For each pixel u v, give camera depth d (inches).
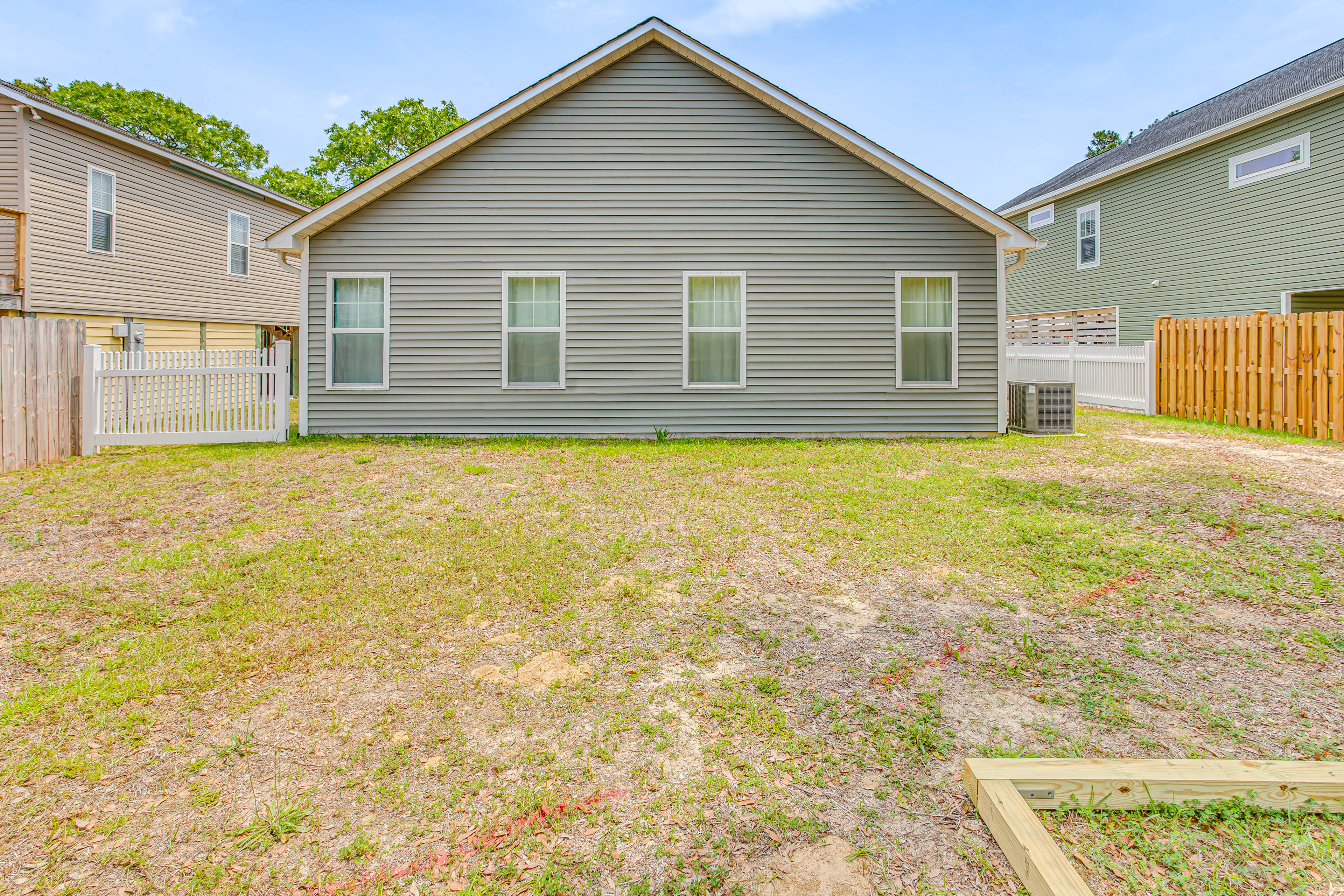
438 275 467.8
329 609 169.8
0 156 507.8
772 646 149.6
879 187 468.4
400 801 101.1
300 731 119.1
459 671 140.1
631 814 98.3
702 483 313.6
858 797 101.3
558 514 258.2
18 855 90.3
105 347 591.5
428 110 1598.2
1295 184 584.4
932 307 474.3
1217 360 510.0
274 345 444.5
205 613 167.6
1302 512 249.0
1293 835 91.2
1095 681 133.5
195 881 86.0
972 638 153.0
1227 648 147.1
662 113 466.0
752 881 85.8
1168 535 225.8
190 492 296.5
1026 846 83.6
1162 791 95.6
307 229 456.8
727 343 474.6
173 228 665.6
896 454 393.4
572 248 468.8
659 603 173.8
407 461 372.8
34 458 362.0
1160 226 725.9
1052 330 907.4
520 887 85.3
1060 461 366.3
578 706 127.0
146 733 118.0
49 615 166.6
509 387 471.2
